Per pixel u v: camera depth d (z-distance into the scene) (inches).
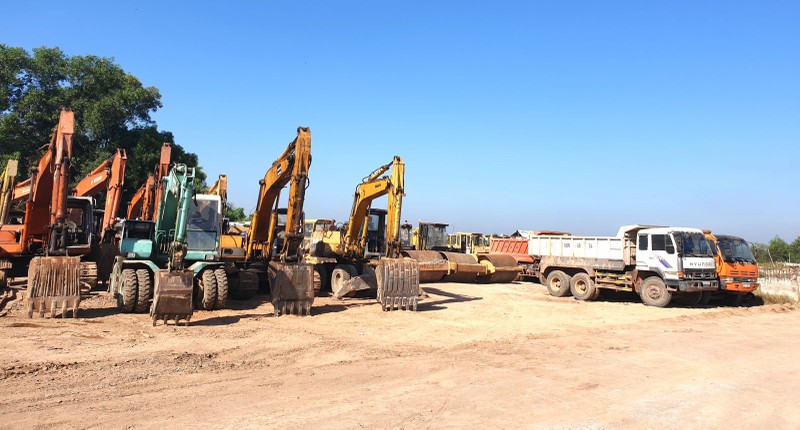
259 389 288.4
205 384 296.0
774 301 816.3
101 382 292.0
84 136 1501.0
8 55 1425.9
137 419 233.5
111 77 1531.7
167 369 325.4
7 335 394.9
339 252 750.5
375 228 847.7
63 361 331.0
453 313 616.1
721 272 729.0
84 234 754.2
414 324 532.1
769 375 347.9
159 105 1601.9
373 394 282.8
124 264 527.2
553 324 564.7
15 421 226.1
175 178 511.8
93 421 229.0
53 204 505.4
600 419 252.1
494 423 241.9
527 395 286.5
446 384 305.6
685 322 585.6
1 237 666.8
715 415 263.3
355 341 436.5
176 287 472.1
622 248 768.3
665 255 716.0
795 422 256.7
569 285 827.4
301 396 276.2
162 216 551.2
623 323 581.0
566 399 281.9
